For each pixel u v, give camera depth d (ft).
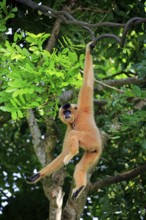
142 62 79.25
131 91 72.08
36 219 103.55
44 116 73.51
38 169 108.58
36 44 65.72
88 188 79.61
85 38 88.89
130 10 91.04
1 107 61.21
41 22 86.79
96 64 103.24
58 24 81.35
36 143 77.71
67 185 99.30
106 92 91.76
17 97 62.28
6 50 64.90
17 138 109.19
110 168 95.09
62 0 86.02
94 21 89.76
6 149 107.86
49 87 64.34
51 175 74.90
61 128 91.15
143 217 91.35
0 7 78.74
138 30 93.61
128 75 103.60
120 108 78.02
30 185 107.24
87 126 61.05
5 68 65.26
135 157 93.61
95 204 99.25
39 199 104.37
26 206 103.91
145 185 91.56
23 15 85.30
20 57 63.93
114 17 89.81
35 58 64.69
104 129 81.92
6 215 103.50
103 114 92.12
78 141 59.67
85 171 60.59
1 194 105.70
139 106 80.38
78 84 64.39
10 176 106.11
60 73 61.82
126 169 91.35
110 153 97.04
